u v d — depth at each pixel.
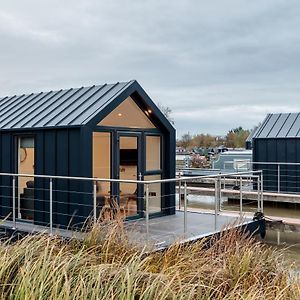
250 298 3.54
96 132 7.89
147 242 5.30
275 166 14.63
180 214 9.41
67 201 7.73
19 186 8.55
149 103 8.72
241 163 16.64
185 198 7.11
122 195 8.36
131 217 8.40
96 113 7.71
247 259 4.76
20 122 8.62
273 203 13.97
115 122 8.25
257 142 15.08
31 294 2.94
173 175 9.34
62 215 7.80
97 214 7.63
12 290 3.09
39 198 8.16
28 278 3.09
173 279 3.34
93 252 4.59
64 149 7.77
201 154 26.77
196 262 4.52
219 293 3.76
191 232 7.41
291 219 9.66
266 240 9.48
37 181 8.20
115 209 7.33
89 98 8.55
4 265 3.31
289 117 15.40
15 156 8.62
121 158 8.36
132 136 8.58
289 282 4.46
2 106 9.95
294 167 14.24
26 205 8.42
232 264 4.63
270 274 4.78
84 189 7.51
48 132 8.02
